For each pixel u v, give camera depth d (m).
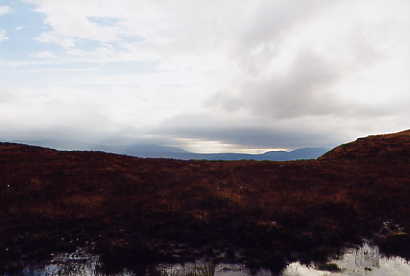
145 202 18.30
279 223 15.42
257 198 19.69
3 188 18.92
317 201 18.81
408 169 27.67
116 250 12.32
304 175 27.06
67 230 14.23
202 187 22.03
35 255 11.83
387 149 37.19
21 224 14.34
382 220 16.50
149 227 14.80
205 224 15.27
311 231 14.72
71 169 24.66
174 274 10.58
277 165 32.34
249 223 15.25
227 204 18.12
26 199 17.73
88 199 18.22
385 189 21.62
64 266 11.12
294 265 11.62
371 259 12.20
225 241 13.66
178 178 25.11
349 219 16.38
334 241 13.80
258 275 10.80
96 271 10.80
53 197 18.41
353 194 20.56
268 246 13.13
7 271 10.55
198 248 13.03
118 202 18.16
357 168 29.41
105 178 23.17
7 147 31.84
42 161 26.78
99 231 14.36
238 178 26.06
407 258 12.29
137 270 10.93
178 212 16.52
